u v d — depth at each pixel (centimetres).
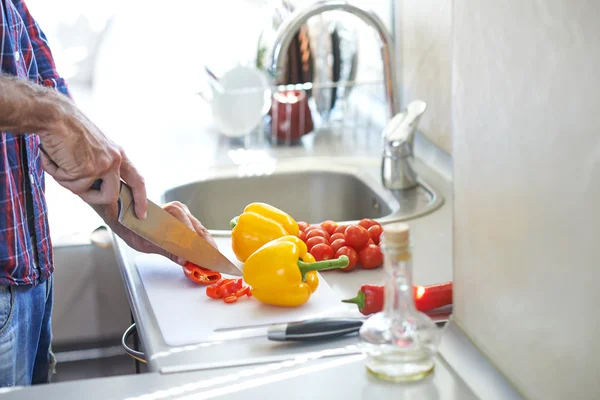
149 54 271
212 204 178
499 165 75
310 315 103
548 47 65
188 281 116
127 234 123
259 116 201
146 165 186
